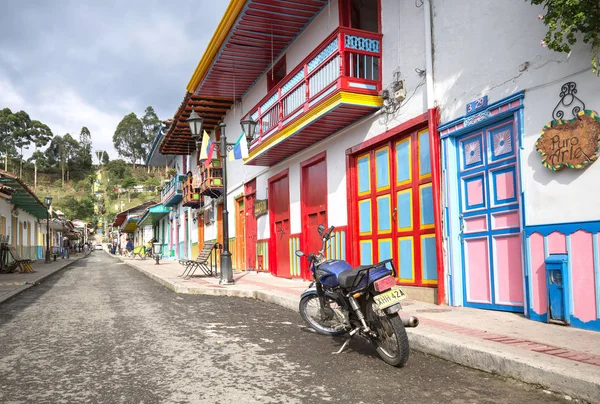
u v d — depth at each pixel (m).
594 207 4.82
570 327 5.01
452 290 6.74
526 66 5.59
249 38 11.77
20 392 3.78
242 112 15.96
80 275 18.17
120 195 125.38
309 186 11.32
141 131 149.62
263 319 6.97
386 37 8.37
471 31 6.47
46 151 146.50
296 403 3.47
